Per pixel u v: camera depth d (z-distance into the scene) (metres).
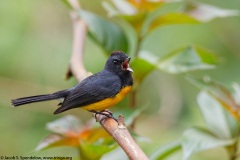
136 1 8.12
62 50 14.23
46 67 14.05
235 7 14.28
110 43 8.44
